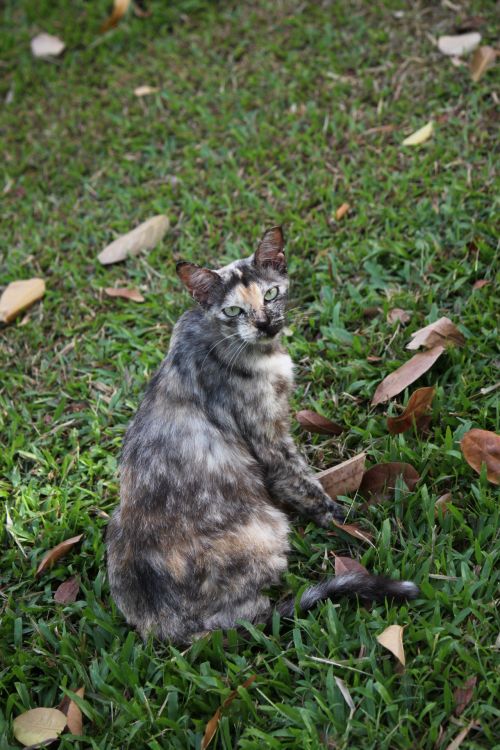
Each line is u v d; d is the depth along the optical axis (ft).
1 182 5.57
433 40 5.45
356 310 4.42
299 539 3.75
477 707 3.15
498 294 4.29
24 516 4.04
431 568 3.53
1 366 4.65
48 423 4.38
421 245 4.52
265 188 5.09
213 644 3.44
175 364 3.68
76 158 5.58
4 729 3.37
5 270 5.08
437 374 4.09
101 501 4.04
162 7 6.22
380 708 3.21
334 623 3.39
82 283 4.89
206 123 5.49
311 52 5.68
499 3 5.46
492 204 4.58
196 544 3.48
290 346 4.34
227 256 4.76
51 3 6.59
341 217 4.83
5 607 3.76
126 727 3.34
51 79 6.09
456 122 5.01
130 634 3.50
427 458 3.77
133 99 5.81
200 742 3.25
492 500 3.60
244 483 3.63
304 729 3.21
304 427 4.04
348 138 5.16
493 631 3.33
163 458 3.55
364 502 3.78
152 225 4.97
